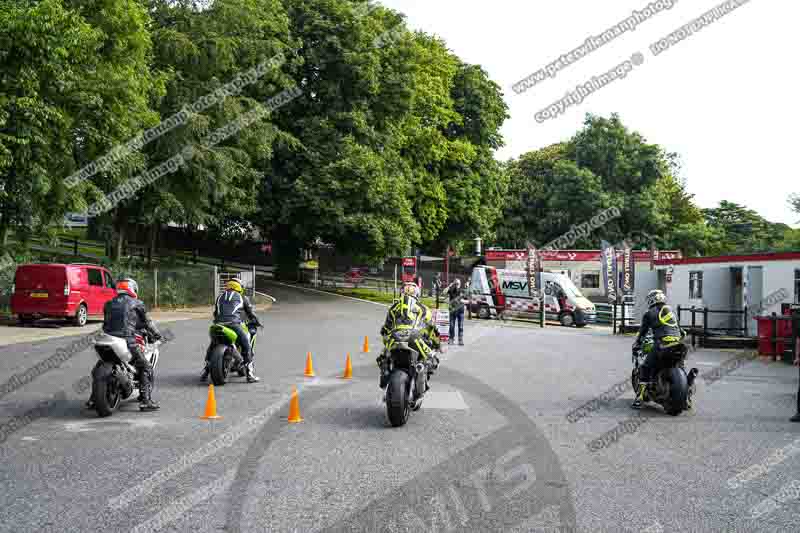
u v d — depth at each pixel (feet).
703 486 20.33
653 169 209.46
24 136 63.98
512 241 217.77
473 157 172.45
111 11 76.79
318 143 128.26
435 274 189.67
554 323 109.81
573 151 220.43
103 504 18.10
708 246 211.41
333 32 130.11
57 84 67.46
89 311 72.23
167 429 26.66
